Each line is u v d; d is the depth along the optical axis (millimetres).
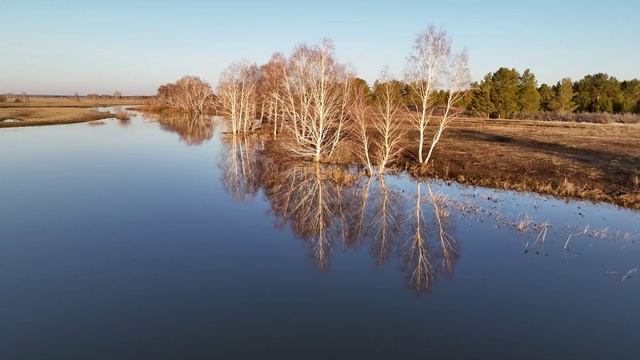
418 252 17906
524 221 20875
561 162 32500
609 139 45594
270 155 42250
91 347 11227
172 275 15539
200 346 11258
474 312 13039
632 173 28281
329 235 20266
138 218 22188
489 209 23141
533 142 43938
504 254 17344
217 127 75938
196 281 15086
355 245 18953
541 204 23844
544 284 14836
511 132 53344
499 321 12547
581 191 25203
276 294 14172
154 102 140875
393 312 13047
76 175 32281
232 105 60906
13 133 57625
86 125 72625
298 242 19188
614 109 79438
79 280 15078
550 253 17375
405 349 11141
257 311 13055
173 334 11805
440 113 80250
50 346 11250
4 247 17953
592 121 69250
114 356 10836
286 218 22719
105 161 38531
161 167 36375
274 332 11914
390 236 20031
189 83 112312
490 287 14664
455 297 14000
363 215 23281
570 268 16031
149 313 12906
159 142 52750
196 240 19156
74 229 20266
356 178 30922
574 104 82562
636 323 12445
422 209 23641
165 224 21297
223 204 25219
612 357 10852
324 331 11977
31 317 12664
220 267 16312
